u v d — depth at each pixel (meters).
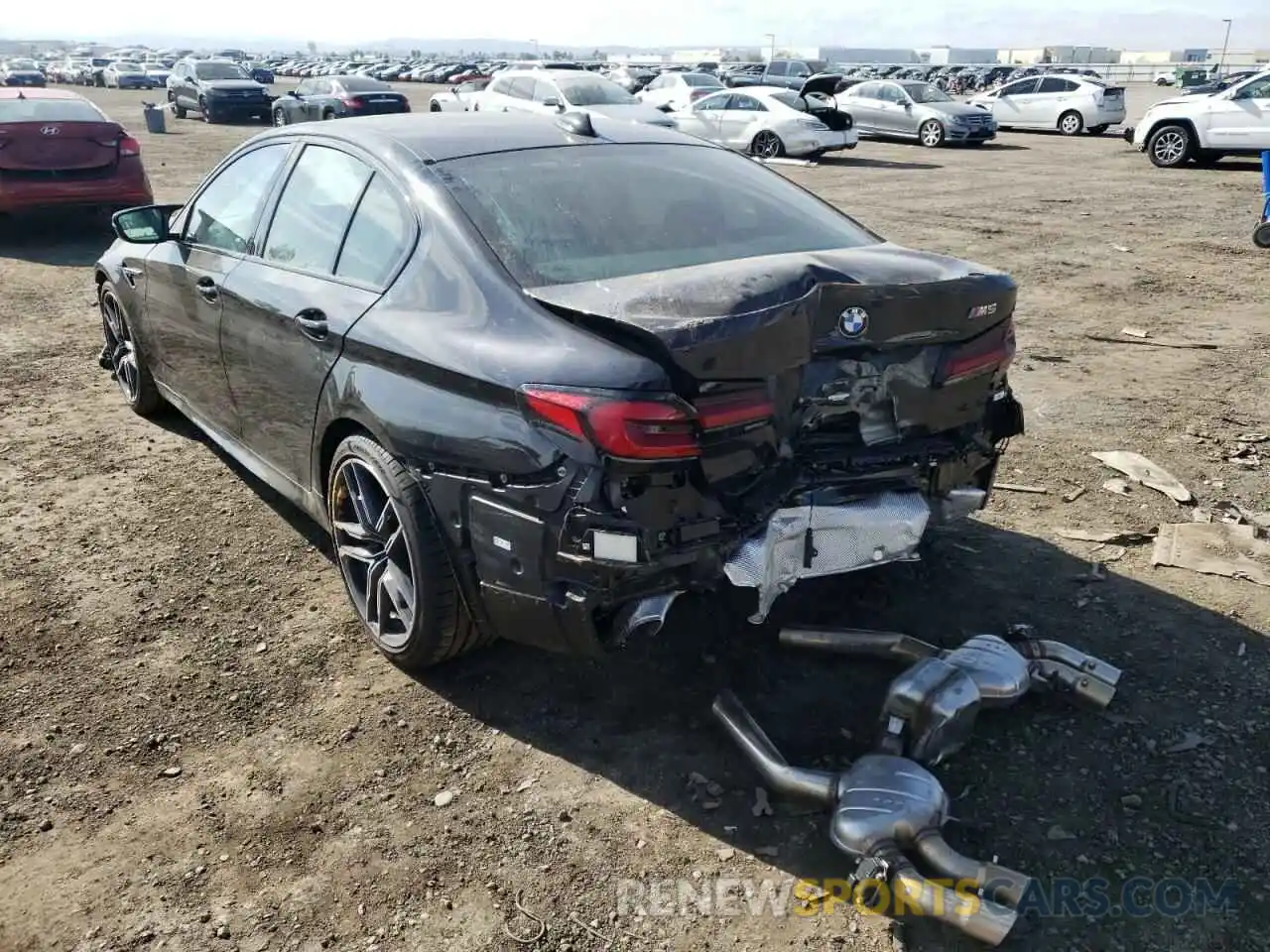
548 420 2.61
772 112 20.48
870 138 26.64
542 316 2.81
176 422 5.71
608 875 2.56
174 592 3.89
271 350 3.71
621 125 4.03
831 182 16.81
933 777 2.57
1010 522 4.37
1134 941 2.33
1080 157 21.17
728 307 2.58
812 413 2.86
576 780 2.88
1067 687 3.09
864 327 2.78
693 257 3.22
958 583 3.86
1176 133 18.48
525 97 19.88
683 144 3.99
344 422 3.38
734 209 3.55
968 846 2.60
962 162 20.36
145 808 2.79
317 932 2.40
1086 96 26.81
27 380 6.47
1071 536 4.23
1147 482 4.74
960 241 11.27
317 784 2.88
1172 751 2.93
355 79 24.41
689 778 2.88
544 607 2.77
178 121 31.70
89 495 4.76
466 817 2.75
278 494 4.77
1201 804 2.72
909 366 2.99
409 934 2.40
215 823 2.74
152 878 2.56
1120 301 8.51
